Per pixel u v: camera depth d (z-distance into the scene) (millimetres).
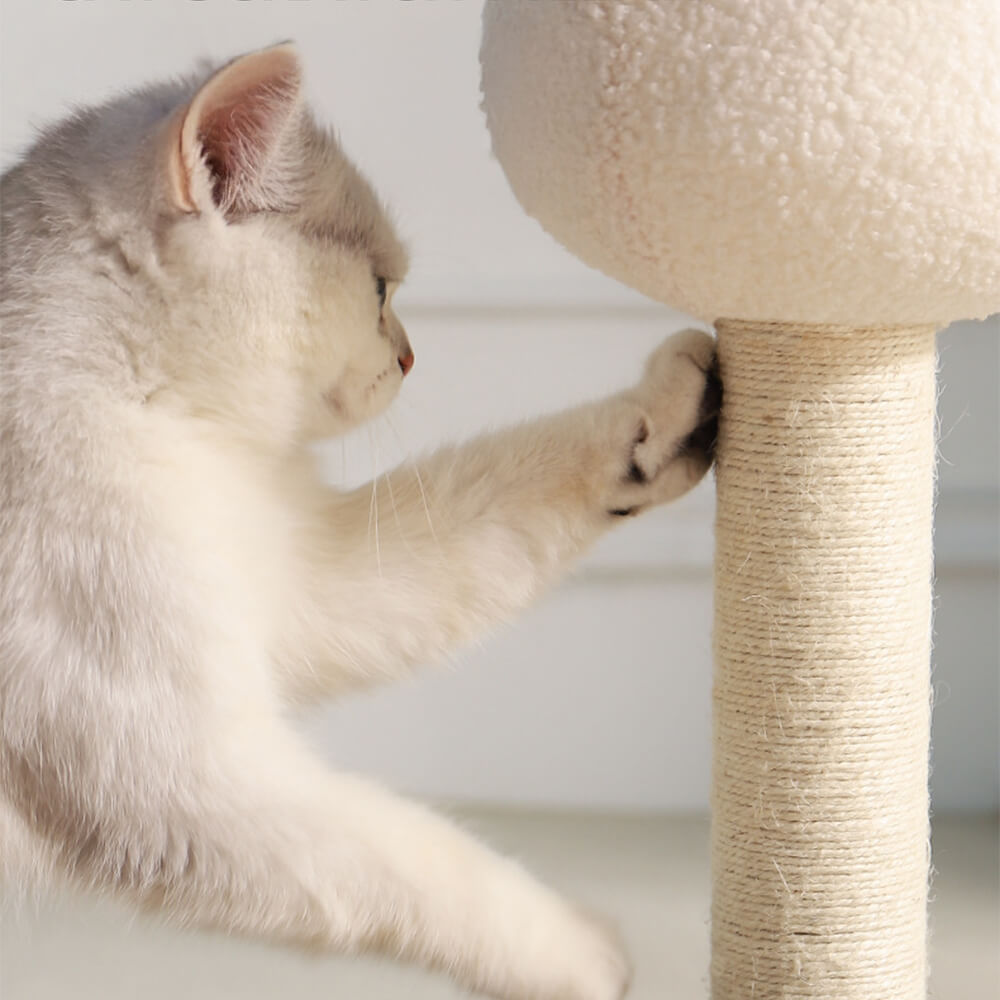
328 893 1229
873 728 1273
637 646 1810
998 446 1763
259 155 1299
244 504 1306
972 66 1167
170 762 1230
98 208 1285
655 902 1692
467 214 1769
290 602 1324
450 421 1781
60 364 1267
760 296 1210
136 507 1250
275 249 1300
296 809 1237
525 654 1815
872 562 1265
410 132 1761
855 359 1250
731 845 1298
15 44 1769
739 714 1289
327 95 1761
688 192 1184
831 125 1164
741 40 1166
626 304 1764
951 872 1728
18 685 1234
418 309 1772
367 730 1828
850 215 1175
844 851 1278
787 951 1284
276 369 1314
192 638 1239
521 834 1799
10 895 1265
